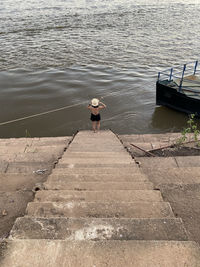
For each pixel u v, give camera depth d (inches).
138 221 94.8
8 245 78.5
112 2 1914.4
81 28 1202.0
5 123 480.7
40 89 617.0
